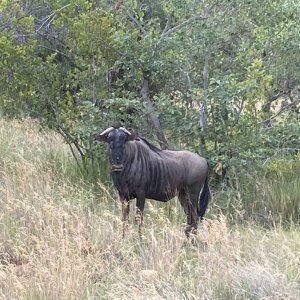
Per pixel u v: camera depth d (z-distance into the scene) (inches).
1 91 1823.3
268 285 1119.0
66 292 1103.6
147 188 1428.4
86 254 1311.5
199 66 1754.4
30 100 1812.3
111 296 1087.0
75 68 1835.6
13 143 2055.9
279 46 1756.9
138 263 1226.0
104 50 1759.4
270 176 1738.4
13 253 1318.9
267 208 1628.9
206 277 1157.1
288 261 1224.2
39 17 2146.9
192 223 1454.2
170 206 1572.3
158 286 1135.6
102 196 1653.5
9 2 1980.8
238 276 1147.3
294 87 1840.6
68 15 1843.0
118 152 1354.6
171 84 1796.3
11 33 1854.1
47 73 1813.5
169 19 1804.9
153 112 1713.8
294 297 1087.6
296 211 1616.6
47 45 1979.6
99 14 1787.6
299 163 1724.9
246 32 1786.4
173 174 1435.8
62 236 1282.0
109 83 1815.9
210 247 1259.8
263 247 1289.4
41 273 1141.1
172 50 1721.2
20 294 1108.5
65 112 1777.8
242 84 1608.0
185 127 1676.9
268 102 1868.8
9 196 1544.0
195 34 1707.7
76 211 1448.1
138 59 1722.4
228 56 1791.3
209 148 1675.7
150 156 1421.0
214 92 1610.5
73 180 1744.6
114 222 1424.7
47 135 2140.7
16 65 1798.7
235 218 1581.0
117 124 1494.8
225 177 1669.5
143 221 1472.7
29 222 1409.9
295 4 1775.3
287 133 1732.3
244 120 1649.9
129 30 1814.7
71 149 1802.4
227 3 1728.6
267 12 1752.0
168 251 1248.8
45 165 1820.9
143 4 1947.6
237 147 1647.4
